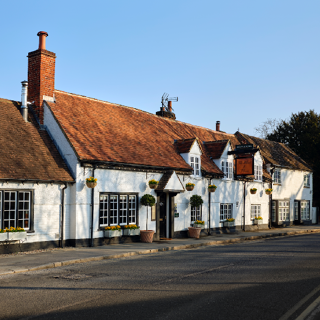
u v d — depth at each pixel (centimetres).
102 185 1662
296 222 3438
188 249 1645
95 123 1902
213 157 2486
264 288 845
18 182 1398
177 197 2089
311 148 4316
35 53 1786
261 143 3506
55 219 1526
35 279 961
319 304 716
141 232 1809
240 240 2091
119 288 849
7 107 1698
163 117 2655
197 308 691
